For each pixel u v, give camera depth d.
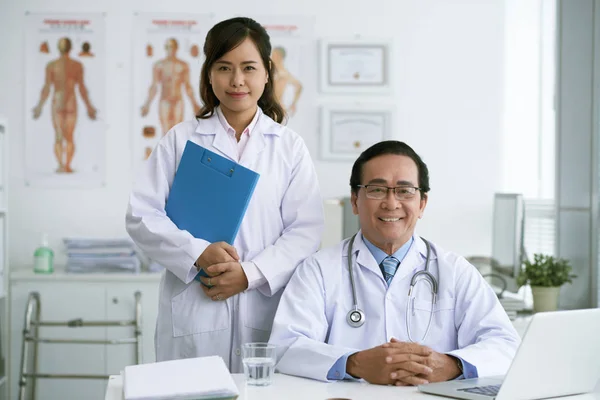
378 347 1.70
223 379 1.50
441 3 4.18
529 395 1.51
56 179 4.04
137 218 2.09
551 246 3.85
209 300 2.10
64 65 4.03
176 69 4.06
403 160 1.89
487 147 4.23
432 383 1.64
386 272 1.93
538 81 4.06
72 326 3.67
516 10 4.20
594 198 3.25
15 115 4.01
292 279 1.98
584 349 1.55
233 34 2.05
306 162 2.21
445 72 4.20
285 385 1.68
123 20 4.04
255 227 2.13
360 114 4.16
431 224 4.22
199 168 2.09
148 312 3.75
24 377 3.63
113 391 1.62
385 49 4.16
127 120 4.06
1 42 4.00
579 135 3.34
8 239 3.78
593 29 3.23
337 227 3.66
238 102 2.08
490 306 1.92
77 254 3.79
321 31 4.14
